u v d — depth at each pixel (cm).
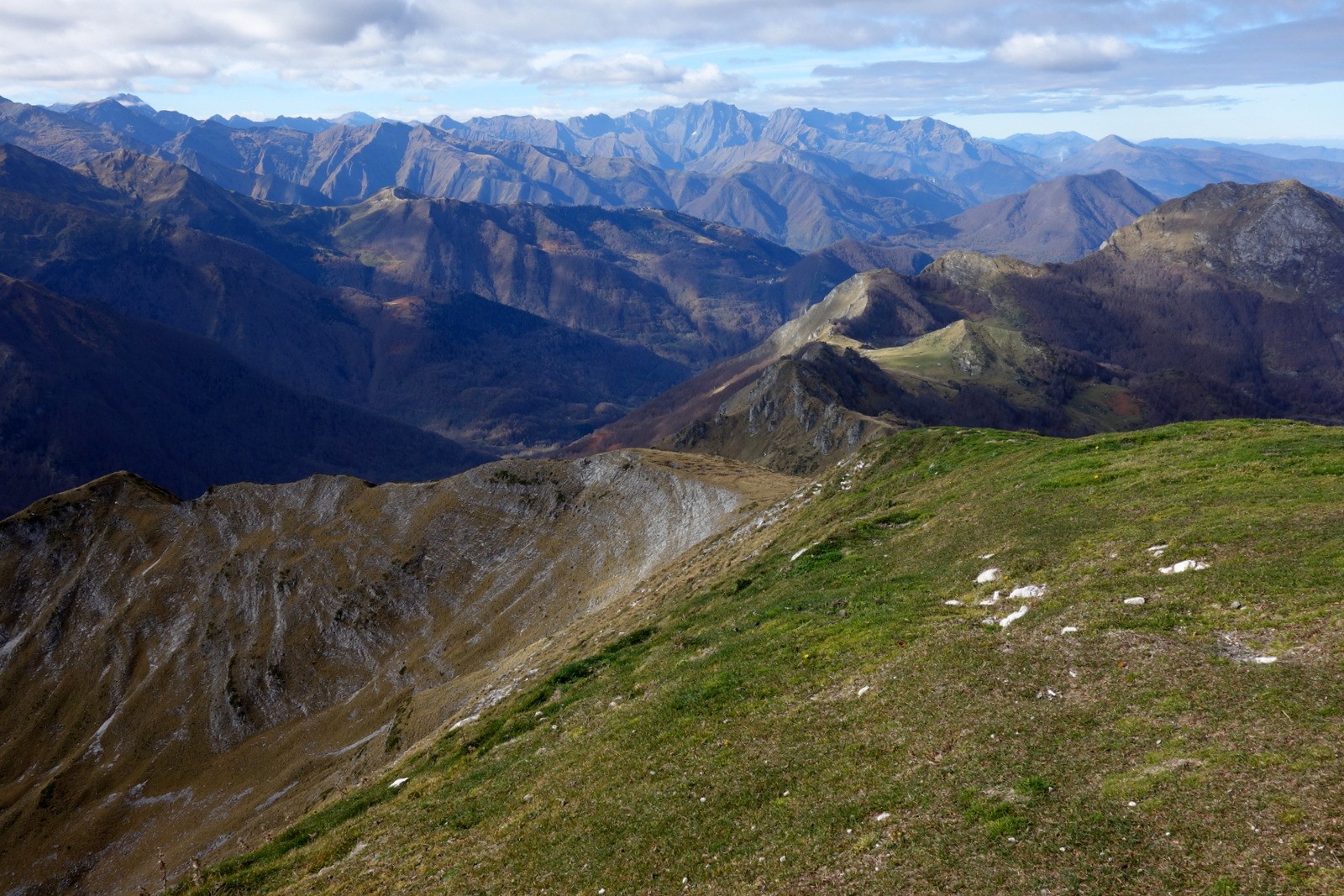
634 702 4088
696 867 2439
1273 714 2217
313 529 15838
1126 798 2055
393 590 13950
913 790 2398
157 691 13638
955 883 1950
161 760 12388
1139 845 1888
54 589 16075
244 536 16388
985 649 3173
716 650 4388
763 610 4938
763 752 2986
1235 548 3431
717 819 2655
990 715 2675
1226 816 1881
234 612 14675
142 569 16125
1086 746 2347
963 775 2383
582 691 5016
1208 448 5162
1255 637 2688
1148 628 2962
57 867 10781
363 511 15850
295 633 13838
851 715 3022
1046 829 2036
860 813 2386
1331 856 1662
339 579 14475
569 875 2659
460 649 12244
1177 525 3906
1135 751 2256
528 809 3359
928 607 3962
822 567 5578
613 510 13412
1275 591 2942
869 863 2141
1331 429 5150
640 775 3183
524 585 13000
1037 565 4047
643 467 13750
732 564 7431
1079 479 5241
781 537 7488
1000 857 1991
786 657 3869
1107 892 1778
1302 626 2652
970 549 4716
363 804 4803
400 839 3672
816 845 2316
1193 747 2181
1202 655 2662
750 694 3572
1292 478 4141
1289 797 1875
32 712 13925
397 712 10394
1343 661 2369
